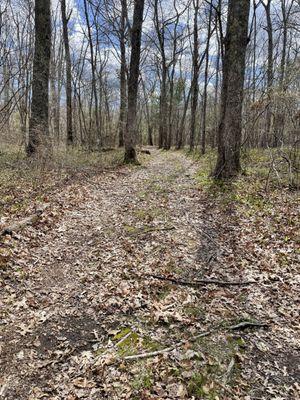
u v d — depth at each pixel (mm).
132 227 7074
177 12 27500
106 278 5031
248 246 6012
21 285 4691
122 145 23344
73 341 3719
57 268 5293
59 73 25359
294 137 10789
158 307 4293
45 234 6371
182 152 25125
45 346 3629
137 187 10555
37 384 3131
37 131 11273
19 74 11391
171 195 9531
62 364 3377
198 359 3414
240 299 4492
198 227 7016
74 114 25453
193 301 4426
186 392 3021
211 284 4867
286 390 3066
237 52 9648
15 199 7738
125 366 3332
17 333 3793
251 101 11844
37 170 10211
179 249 5977
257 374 3252
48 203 7793
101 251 5938
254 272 5141
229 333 3818
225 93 10641
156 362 3369
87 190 9609
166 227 6996
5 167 10406
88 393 3031
